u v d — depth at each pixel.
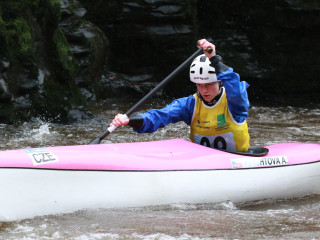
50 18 24.30
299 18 29.75
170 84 31.78
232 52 31.12
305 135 22.23
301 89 30.89
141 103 14.02
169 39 30.86
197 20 31.70
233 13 31.12
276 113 27.59
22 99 23.34
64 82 24.55
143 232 10.74
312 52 30.36
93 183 11.67
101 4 31.11
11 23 22.97
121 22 31.12
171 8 30.52
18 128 22.03
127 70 31.83
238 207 13.31
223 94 13.55
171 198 12.48
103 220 11.34
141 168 12.16
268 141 21.00
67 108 24.03
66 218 11.37
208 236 10.59
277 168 13.91
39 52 24.05
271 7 30.11
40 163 11.22
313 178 14.53
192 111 13.98
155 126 13.70
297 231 11.02
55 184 11.34
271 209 13.26
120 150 12.53
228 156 13.34
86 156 11.82
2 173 10.85
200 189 12.77
